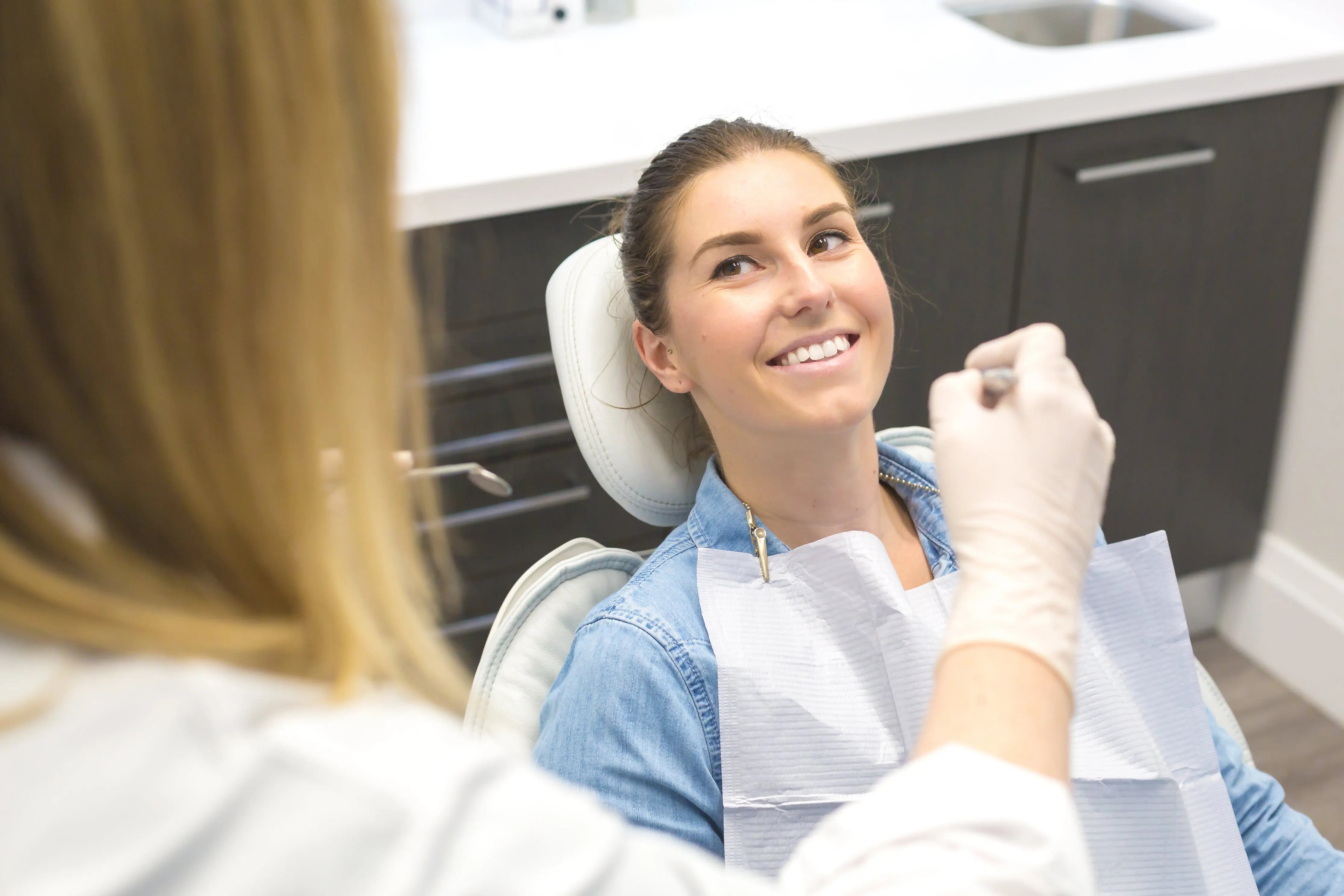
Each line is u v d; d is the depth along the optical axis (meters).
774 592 1.05
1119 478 2.17
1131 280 2.01
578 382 1.19
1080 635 1.08
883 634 1.03
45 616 0.37
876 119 1.75
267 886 0.35
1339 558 2.18
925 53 2.01
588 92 1.92
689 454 1.21
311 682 0.41
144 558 0.40
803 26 2.18
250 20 0.37
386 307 0.43
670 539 1.13
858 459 1.12
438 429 1.77
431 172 1.64
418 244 1.63
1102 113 1.85
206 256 0.38
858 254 1.08
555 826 0.39
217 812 0.35
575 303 1.21
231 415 0.39
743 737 1.00
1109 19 2.37
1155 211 1.97
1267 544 2.30
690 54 2.07
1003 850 0.47
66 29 0.35
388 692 0.42
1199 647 2.40
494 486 1.18
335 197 0.40
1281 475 2.26
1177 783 1.04
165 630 0.38
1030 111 1.81
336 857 0.36
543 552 1.90
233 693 0.38
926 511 1.17
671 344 1.12
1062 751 0.54
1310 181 2.04
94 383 0.38
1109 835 1.03
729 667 1.01
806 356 1.06
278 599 0.41
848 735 1.01
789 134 1.12
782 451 1.09
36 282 0.38
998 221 1.89
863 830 0.49
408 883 0.36
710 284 1.07
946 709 0.55
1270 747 2.15
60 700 0.37
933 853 0.47
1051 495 0.65
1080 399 0.68
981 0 2.34
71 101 0.35
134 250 0.37
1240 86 1.90
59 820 0.35
